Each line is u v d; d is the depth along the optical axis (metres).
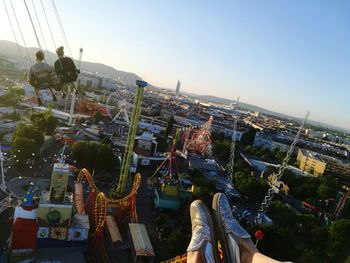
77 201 52.19
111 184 72.81
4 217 47.50
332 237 58.53
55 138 97.38
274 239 47.91
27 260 37.91
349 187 116.00
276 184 94.12
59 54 14.91
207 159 110.31
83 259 40.81
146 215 61.69
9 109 116.88
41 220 40.53
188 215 53.72
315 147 195.62
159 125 176.50
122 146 105.56
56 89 15.36
